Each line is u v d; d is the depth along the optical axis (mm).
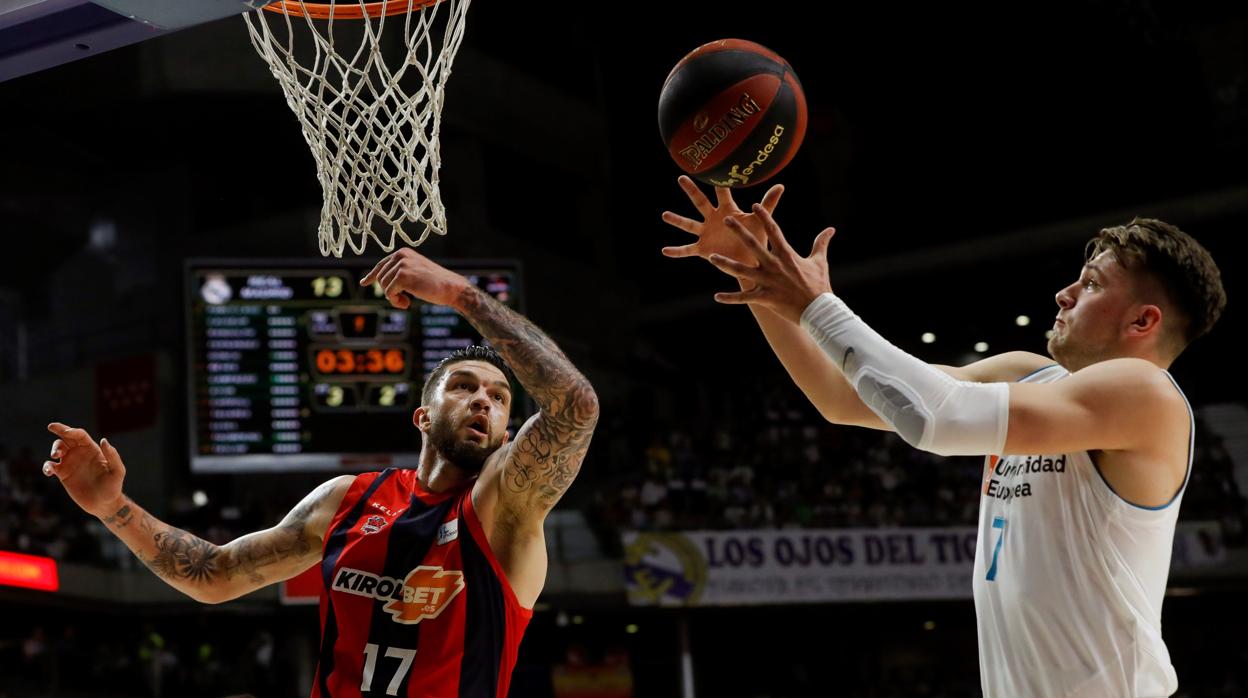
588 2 17797
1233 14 17062
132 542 2822
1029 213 17844
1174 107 17156
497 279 12094
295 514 2820
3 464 14500
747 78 2699
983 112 17984
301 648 14672
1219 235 17203
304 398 11680
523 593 2594
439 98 3605
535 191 18719
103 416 16359
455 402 2686
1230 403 18250
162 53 15781
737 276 2258
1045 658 2195
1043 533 2221
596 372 18375
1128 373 2129
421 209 3496
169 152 17203
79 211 17734
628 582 13828
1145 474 2148
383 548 2592
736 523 14344
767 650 17047
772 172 2748
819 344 2217
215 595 2855
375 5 3668
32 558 12797
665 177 18969
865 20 17266
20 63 3367
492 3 17766
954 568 14219
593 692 15297
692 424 16734
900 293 18547
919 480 15422
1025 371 2484
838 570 14039
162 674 13695
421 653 2492
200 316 11633
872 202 18484
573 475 2521
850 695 16828
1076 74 17500
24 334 18281
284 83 3525
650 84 18797
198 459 11383
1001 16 16984
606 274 19125
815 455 15984
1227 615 17266
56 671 12828
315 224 16781
